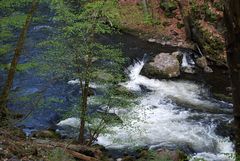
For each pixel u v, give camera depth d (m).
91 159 10.68
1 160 7.57
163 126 14.52
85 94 11.95
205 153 12.89
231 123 14.73
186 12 23.45
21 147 8.80
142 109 14.80
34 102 13.81
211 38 21.06
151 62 19.72
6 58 16.44
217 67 20.45
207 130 14.37
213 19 21.84
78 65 11.73
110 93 12.11
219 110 16.17
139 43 22.81
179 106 16.39
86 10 11.45
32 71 17.38
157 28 24.33
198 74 19.80
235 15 4.83
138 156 12.00
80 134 12.40
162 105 16.39
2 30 11.98
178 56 20.67
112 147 12.95
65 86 16.75
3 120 12.07
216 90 18.14
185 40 23.03
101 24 11.80
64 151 9.30
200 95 17.62
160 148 12.69
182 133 14.09
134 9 26.19
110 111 13.34
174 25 24.33
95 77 11.77
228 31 4.97
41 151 9.33
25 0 11.56
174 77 19.22
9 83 11.53
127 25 24.70
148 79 18.92
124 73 18.44
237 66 5.04
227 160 12.35
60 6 11.62
